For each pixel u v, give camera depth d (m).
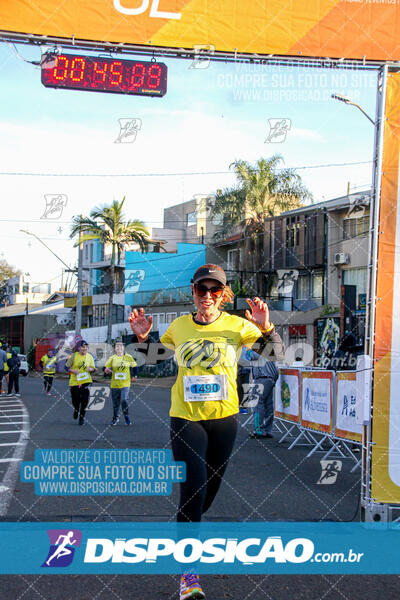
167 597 3.52
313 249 26.30
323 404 8.30
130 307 37.53
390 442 4.97
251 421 12.40
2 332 53.25
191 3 5.14
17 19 4.97
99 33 5.07
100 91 5.27
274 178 27.69
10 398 19.14
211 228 40.31
